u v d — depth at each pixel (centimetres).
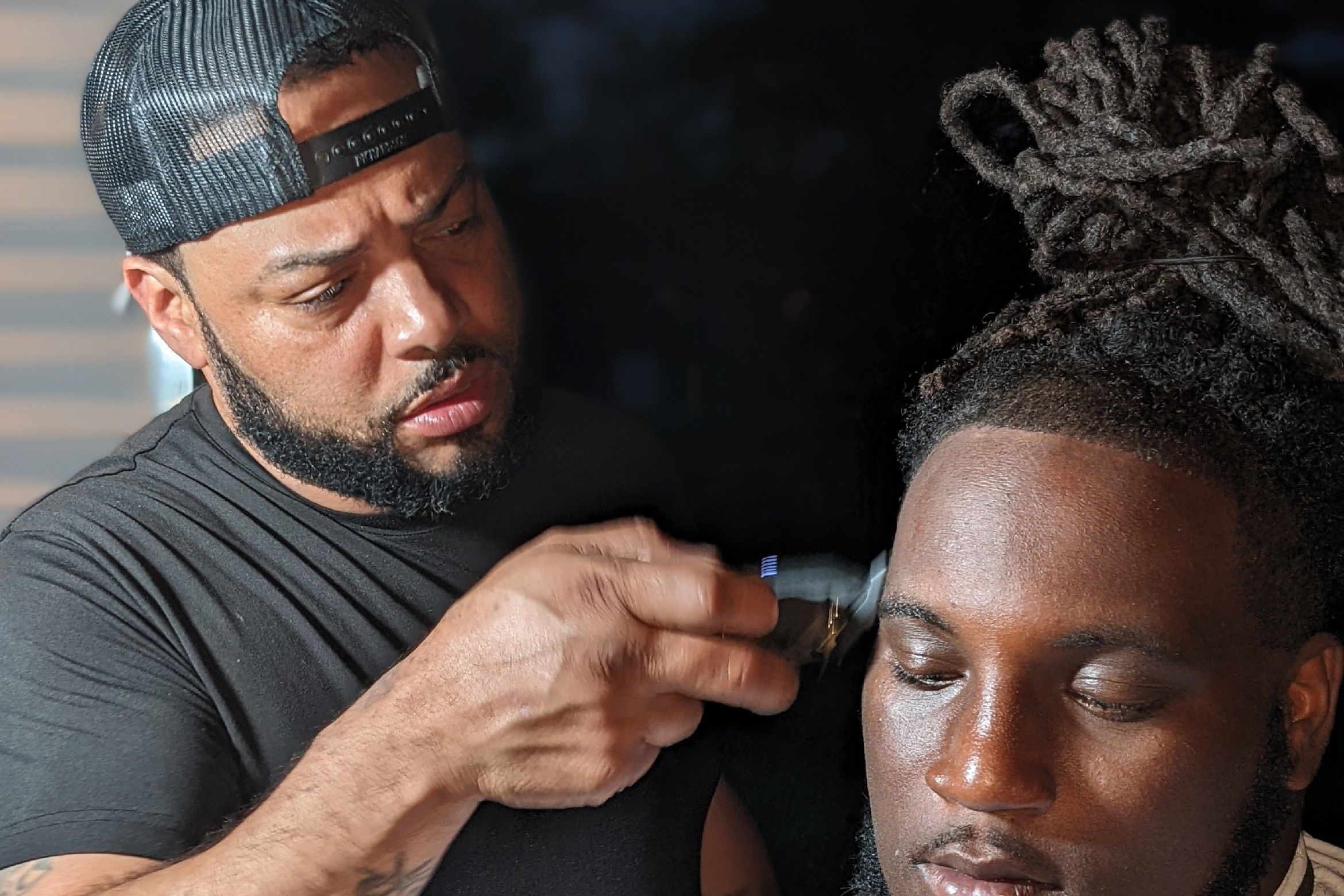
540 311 300
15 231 175
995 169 87
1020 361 82
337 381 113
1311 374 79
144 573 114
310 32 106
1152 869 76
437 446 117
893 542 85
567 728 88
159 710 108
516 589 88
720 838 123
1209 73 83
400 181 109
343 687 115
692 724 93
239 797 111
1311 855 92
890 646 83
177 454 124
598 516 136
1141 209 81
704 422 287
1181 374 78
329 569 119
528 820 113
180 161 108
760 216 310
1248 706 77
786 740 120
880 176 304
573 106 323
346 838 93
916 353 94
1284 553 78
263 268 109
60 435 182
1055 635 74
